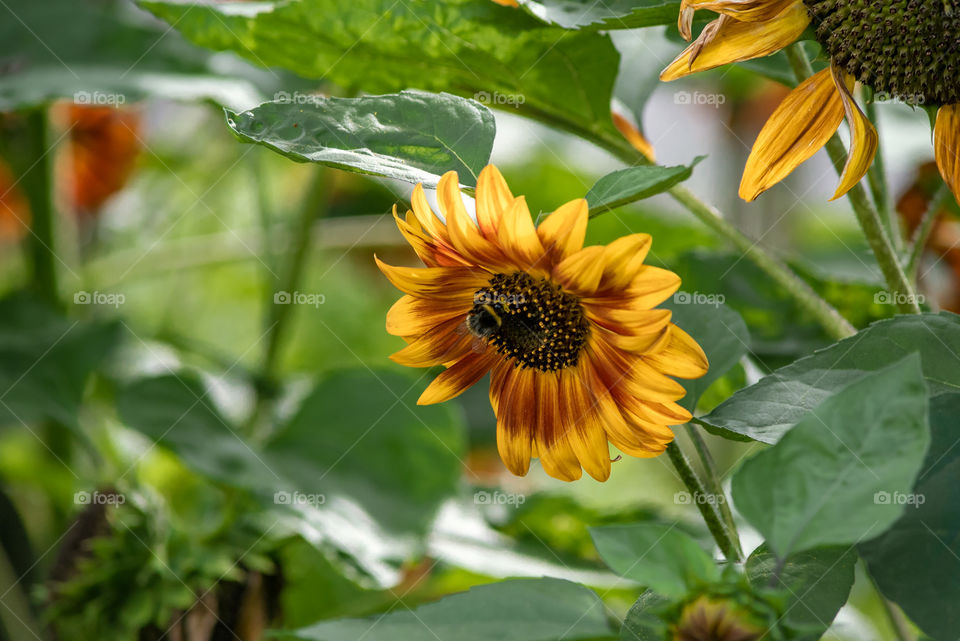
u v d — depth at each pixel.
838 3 0.91
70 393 1.29
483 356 0.92
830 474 0.81
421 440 1.25
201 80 1.23
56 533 1.40
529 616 0.85
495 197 0.87
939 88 0.92
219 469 1.17
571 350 0.90
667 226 1.65
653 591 0.86
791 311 1.13
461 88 1.04
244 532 1.13
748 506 0.81
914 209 1.26
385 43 1.00
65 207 1.56
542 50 1.00
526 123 1.68
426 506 1.22
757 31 0.91
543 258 0.88
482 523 1.32
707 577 0.82
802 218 1.92
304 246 1.36
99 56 1.26
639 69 1.13
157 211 1.87
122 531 1.10
